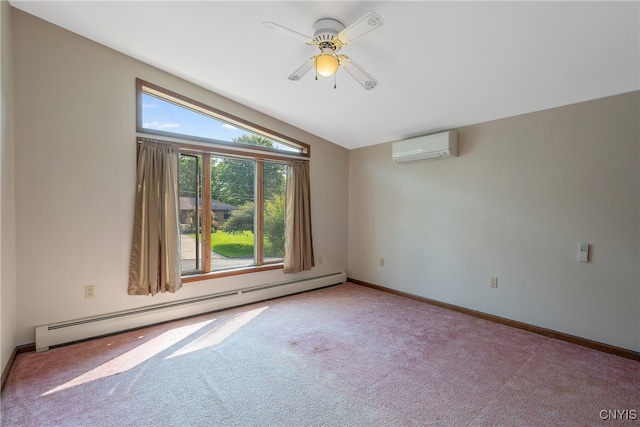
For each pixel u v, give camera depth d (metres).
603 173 2.59
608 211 2.57
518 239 3.08
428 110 3.23
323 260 4.59
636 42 1.94
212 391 1.98
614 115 2.53
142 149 2.99
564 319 2.80
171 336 2.79
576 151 2.72
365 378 2.14
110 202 2.86
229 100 3.59
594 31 1.90
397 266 4.20
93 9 2.30
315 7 1.98
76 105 2.69
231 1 2.04
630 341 2.47
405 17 1.97
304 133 4.30
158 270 3.04
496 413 1.79
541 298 2.94
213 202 3.61
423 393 1.98
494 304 3.26
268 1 2.00
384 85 2.86
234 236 3.79
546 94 2.66
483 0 1.77
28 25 2.47
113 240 2.88
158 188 3.04
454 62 2.38
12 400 1.86
